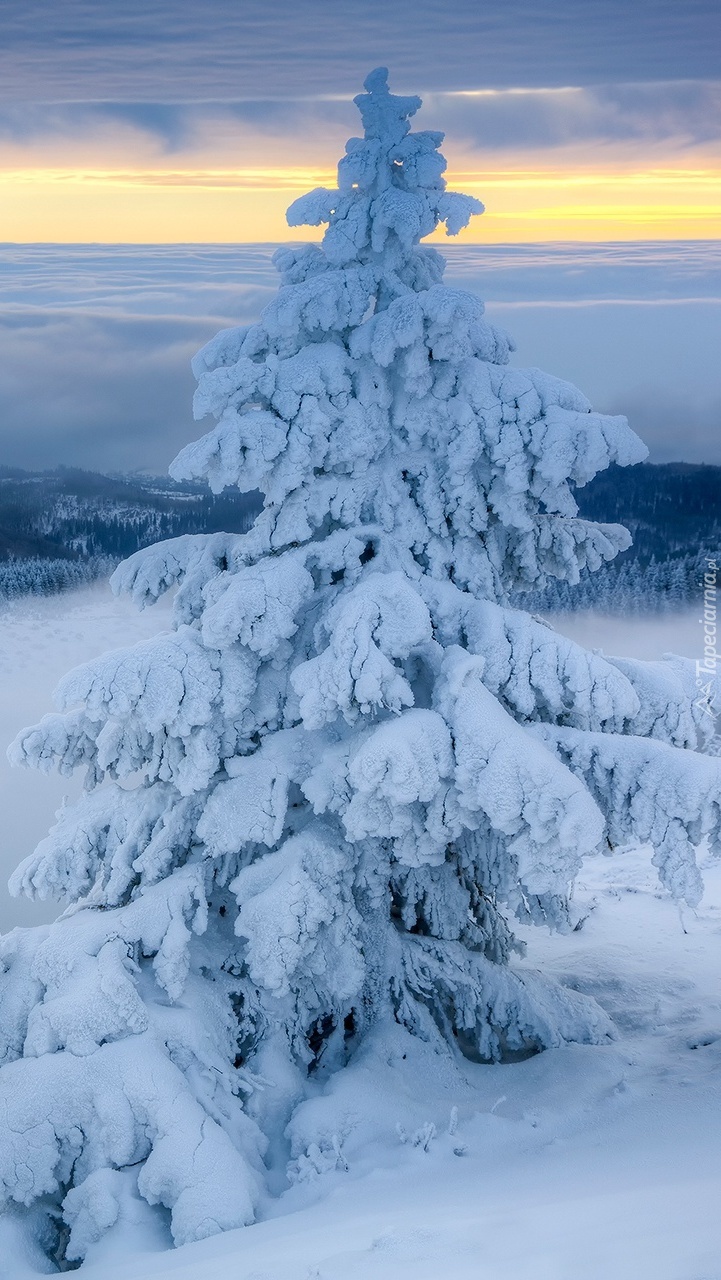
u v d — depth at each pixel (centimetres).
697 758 807
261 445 860
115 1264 684
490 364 931
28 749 939
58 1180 771
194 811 938
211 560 1001
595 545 1020
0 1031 829
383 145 920
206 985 905
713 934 1266
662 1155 683
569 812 748
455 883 1007
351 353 923
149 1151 762
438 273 983
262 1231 676
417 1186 720
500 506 928
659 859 796
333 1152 798
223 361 944
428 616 827
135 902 906
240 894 871
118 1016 803
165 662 867
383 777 775
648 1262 403
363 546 939
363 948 970
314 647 927
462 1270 467
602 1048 951
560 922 941
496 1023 969
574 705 848
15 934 909
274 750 916
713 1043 932
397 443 945
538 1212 554
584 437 862
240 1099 843
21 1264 717
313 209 938
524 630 870
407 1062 916
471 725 793
